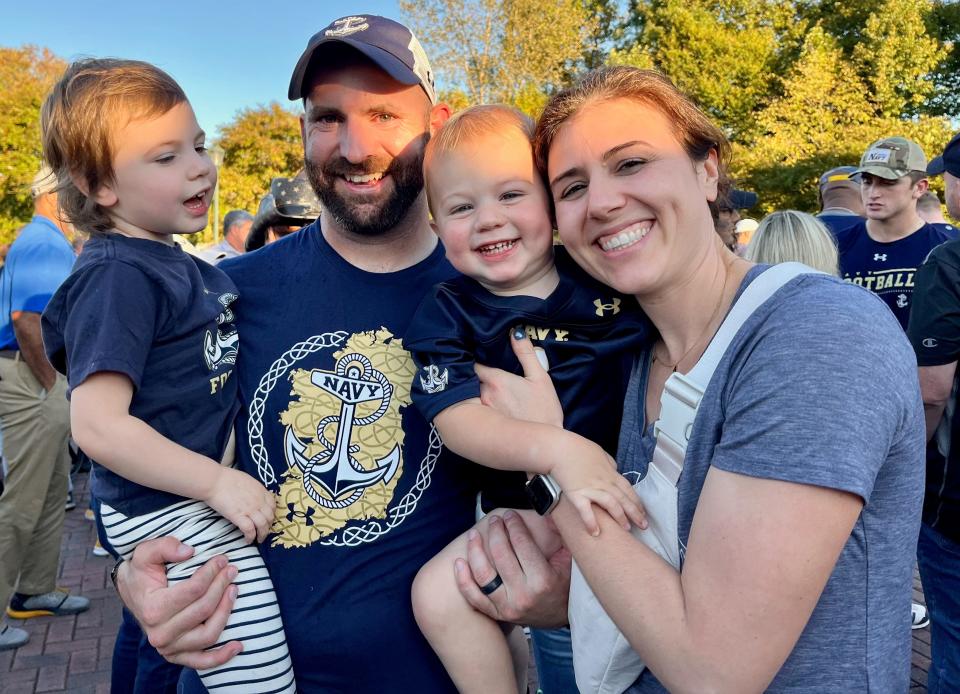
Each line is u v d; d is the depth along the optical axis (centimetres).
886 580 114
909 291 446
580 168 133
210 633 154
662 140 128
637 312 156
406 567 169
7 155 2338
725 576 105
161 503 162
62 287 159
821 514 99
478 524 168
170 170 165
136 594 157
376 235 180
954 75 2241
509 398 151
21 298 385
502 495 169
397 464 170
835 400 101
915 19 1884
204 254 670
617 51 2639
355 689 167
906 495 114
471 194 160
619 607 116
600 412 159
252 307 183
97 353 148
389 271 185
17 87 2372
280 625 165
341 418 170
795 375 104
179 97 169
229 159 3114
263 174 3106
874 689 112
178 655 155
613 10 3077
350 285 180
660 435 127
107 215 167
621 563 119
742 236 714
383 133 172
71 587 484
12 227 2361
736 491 106
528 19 2300
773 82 2300
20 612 437
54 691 370
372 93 170
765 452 104
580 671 136
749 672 103
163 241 173
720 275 132
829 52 2006
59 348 161
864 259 467
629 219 129
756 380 109
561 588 149
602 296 160
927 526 238
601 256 136
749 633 102
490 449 143
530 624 156
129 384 153
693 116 133
